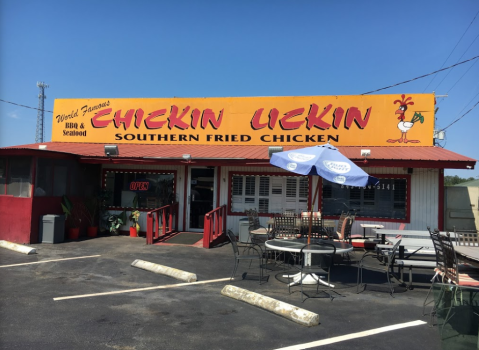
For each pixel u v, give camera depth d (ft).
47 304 19.42
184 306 19.40
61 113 51.31
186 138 47.83
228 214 43.47
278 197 42.70
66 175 40.55
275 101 45.85
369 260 32.42
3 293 21.15
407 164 34.50
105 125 49.88
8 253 32.27
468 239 23.99
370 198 40.37
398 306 19.81
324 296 21.50
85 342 14.89
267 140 45.91
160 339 15.28
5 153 36.55
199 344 14.85
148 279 24.80
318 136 44.60
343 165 21.89
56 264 28.60
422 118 42.75
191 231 44.47
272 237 33.63
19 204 36.96
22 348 14.26
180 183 45.01
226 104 47.03
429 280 25.62
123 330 16.14
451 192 40.75
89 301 20.02
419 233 29.78
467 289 16.08
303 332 16.15
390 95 43.39
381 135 43.34
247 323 17.12
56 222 37.63
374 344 14.99
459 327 15.90
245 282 24.40
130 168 45.75
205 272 26.99
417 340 15.40
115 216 43.98
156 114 48.65
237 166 41.73
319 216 38.01
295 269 28.25
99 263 29.22
